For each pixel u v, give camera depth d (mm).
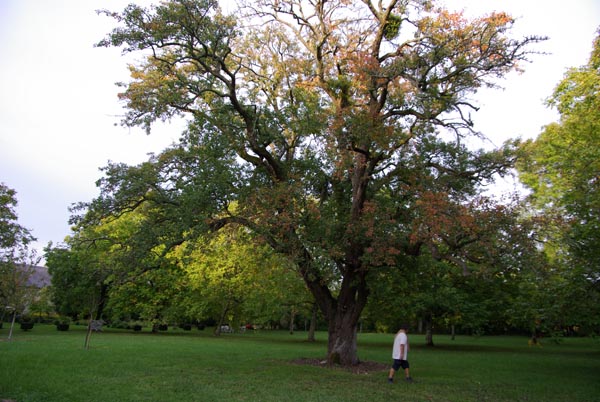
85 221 14477
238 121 15797
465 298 30625
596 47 18359
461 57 13883
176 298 38594
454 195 14930
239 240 17094
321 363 17344
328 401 10258
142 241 14273
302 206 14805
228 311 41375
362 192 16156
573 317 15281
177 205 14859
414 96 13898
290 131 17484
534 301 16578
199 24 13422
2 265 27703
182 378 12766
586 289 14117
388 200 16297
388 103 15367
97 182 14539
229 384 12039
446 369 17344
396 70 14016
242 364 16547
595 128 18250
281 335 46156
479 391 12367
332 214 16922
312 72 17922
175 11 13102
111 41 12750
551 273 14125
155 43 13281
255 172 16047
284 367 15914
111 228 32156
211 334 41406
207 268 34875
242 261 33031
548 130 20484
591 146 16156
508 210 13242
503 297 29266
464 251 13703
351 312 17188
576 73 19969
